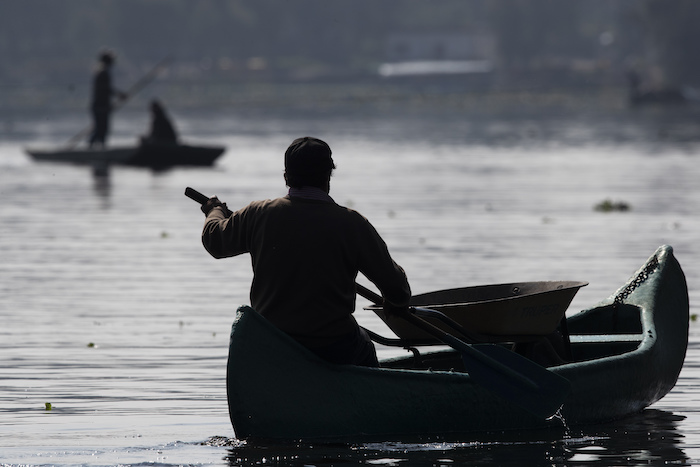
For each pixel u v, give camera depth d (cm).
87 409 2503
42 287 4325
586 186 8594
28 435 2275
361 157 12088
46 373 2884
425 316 2350
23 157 12162
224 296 4128
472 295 2698
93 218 6644
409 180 9144
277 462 2034
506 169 10338
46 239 5738
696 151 12675
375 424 2180
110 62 11112
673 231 5916
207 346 3228
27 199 7738
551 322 2500
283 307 2184
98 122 11112
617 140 15012
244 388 2088
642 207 7125
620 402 2469
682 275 2867
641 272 2841
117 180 9238
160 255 5203
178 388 2714
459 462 2056
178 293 4194
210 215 2314
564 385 2269
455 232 5912
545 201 7525
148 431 2305
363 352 2250
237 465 2031
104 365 2975
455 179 9250
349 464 2027
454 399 2248
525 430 2327
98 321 3625
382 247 2212
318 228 2177
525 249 5250
